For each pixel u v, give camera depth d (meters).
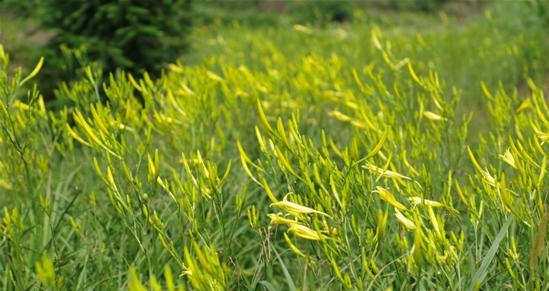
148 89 2.70
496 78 4.91
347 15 11.77
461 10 17.03
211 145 2.69
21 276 2.25
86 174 2.91
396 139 2.37
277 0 15.77
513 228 2.02
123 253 2.41
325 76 3.55
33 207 2.45
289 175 2.23
